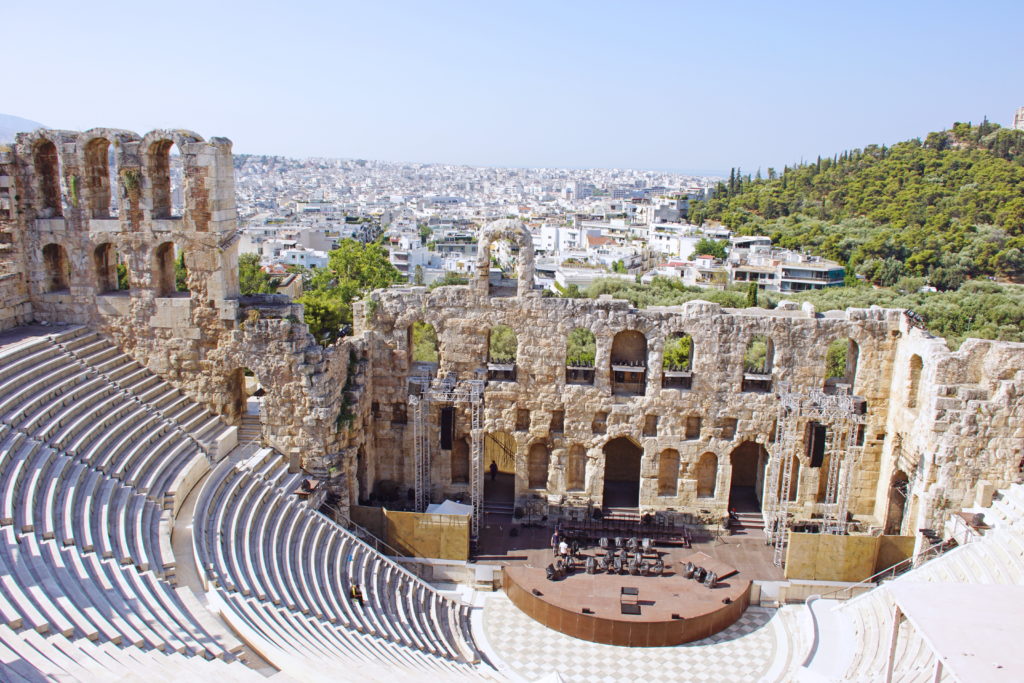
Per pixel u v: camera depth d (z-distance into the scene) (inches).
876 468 1999.3
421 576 1796.3
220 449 1715.1
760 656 1534.2
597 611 1593.3
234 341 1768.0
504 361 2043.6
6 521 1131.3
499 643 1567.4
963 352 1722.4
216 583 1252.5
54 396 1515.7
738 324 1916.8
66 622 957.8
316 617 1325.0
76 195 1736.0
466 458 2145.7
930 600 1005.2
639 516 2043.6
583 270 5989.2
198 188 1706.4
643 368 1980.8
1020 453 1712.6
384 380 2030.0
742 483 2249.0
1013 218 5777.6
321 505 1791.3
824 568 1753.2
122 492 1376.7
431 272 6978.4
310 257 7396.7
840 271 5718.5
